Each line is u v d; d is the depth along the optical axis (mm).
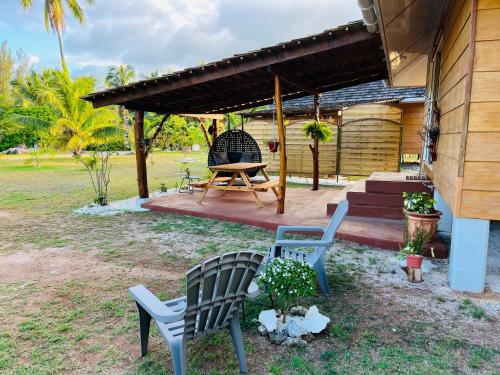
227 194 7973
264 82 6355
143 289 2154
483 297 2961
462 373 2027
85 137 14766
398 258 3893
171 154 21594
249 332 2467
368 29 4020
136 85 5832
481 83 2812
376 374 2016
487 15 2742
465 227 3002
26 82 27953
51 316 2742
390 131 9859
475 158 2900
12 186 9742
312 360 2145
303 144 11156
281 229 3383
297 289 2264
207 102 7895
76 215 6320
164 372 2064
